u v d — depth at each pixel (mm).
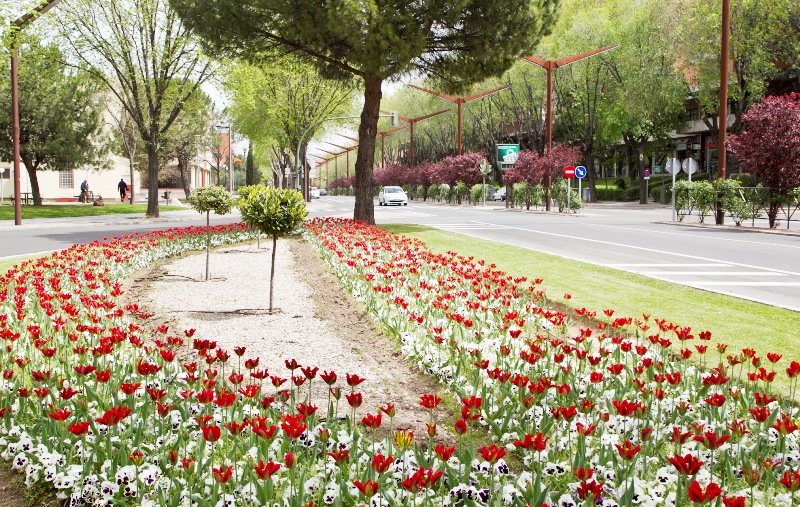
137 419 4113
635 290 10484
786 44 42281
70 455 3744
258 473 3068
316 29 22734
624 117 55500
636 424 4211
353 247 14867
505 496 3250
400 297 8742
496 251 16625
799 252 16891
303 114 59281
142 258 14430
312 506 3256
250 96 34969
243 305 10156
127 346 6793
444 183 67188
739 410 4680
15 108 28047
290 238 21344
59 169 45000
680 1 45781
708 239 20859
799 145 24578
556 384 4750
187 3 23984
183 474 3691
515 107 65812
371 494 2943
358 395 3781
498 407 4656
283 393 4426
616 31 52281
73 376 5438
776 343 6988
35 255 16859
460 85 27156
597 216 36312
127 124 52688
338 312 9414
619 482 3453
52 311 7090
